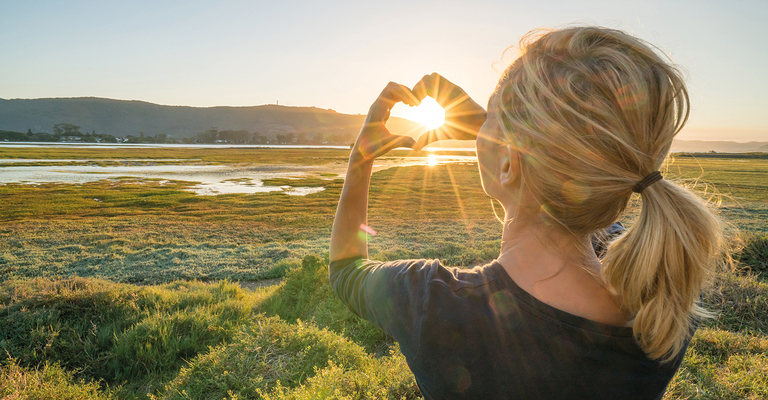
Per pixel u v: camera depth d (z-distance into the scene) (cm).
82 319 567
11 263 1112
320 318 563
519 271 54
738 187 3388
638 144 44
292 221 1942
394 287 58
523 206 54
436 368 52
